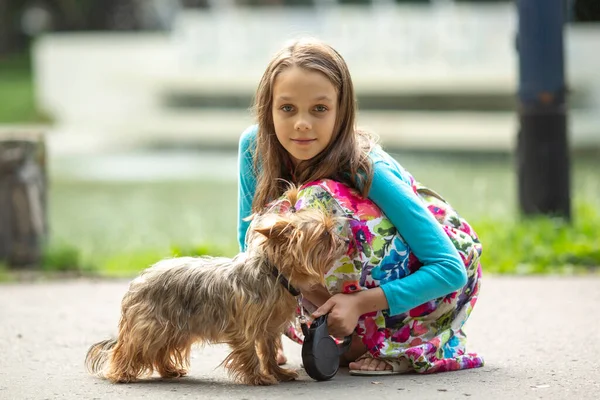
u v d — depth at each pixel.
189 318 5.15
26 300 8.73
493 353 6.14
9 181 10.54
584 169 21.81
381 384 5.18
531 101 10.80
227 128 30.03
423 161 25.45
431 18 27.50
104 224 15.29
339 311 5.14
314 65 5.26
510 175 21.17
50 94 33.62
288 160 5.62
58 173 24.27
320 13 28.84
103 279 10.18
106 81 32.56
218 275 5.13
